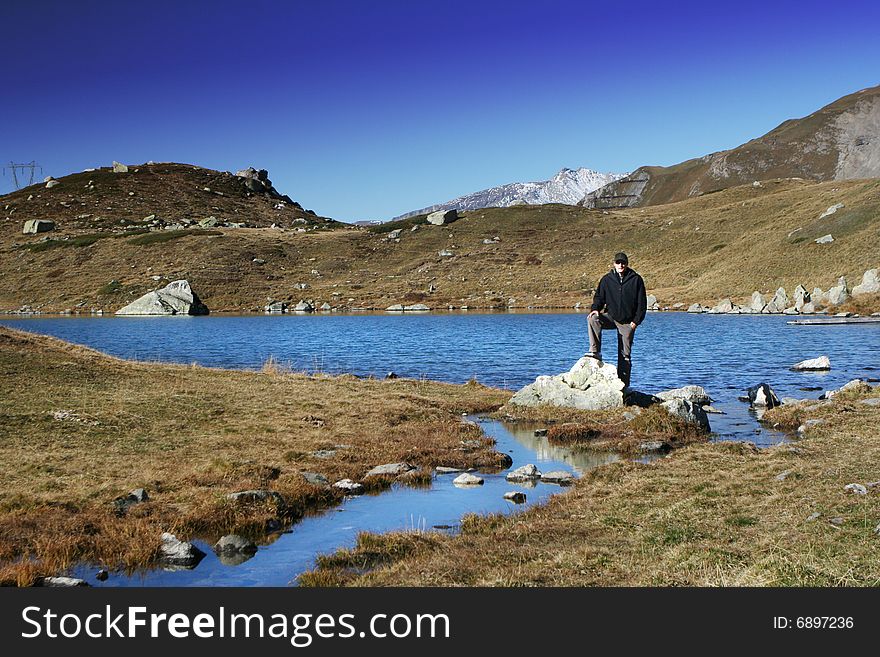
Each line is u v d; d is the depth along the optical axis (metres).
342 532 12.67
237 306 126.38
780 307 97.06
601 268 144.75
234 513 13.08
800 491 12.60
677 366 43.12
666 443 20.09
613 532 11.33
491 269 151.25
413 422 23.64
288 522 13.30
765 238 132.25
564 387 26.33
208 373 32.50
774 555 9.17
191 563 11.01
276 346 61.38
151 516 12.88
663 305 111.69
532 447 20.55
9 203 196.25
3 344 31.17
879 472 13.53
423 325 86.69
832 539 9.60
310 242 174.12
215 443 19.00
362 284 144.62
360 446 19.67
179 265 145.88
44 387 24.67
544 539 11.25
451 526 12.90
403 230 186.00
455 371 43.59
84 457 16.84
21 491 13.95
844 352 49.25
